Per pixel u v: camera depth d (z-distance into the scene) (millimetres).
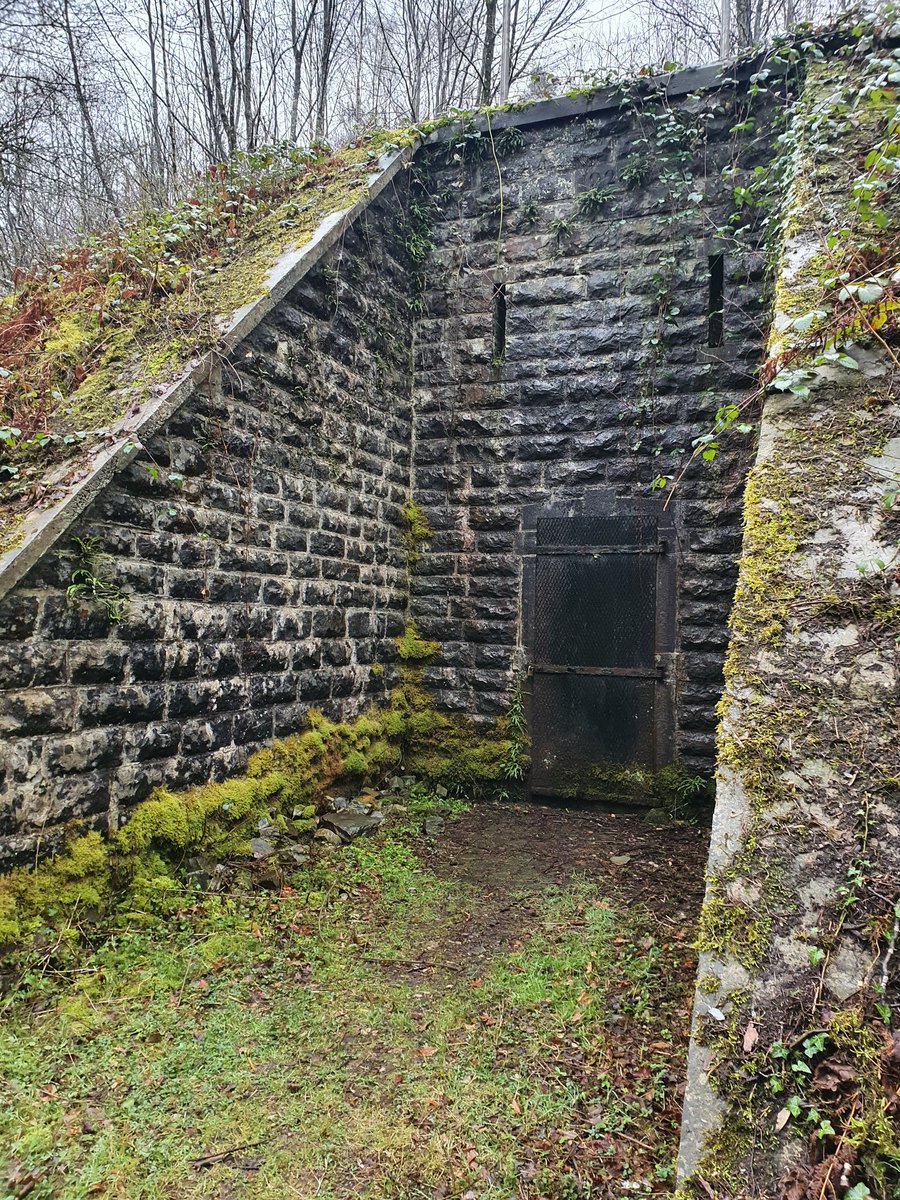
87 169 11008
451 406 6824
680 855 5062
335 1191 2150
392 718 6508
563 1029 2965
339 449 5789
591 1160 2254
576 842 5359
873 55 5059
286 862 4547
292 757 5137
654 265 6262
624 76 6379
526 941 3750
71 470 3623
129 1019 2928
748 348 5945
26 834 3230
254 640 4801
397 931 3879
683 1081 2592
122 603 3719
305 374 5355
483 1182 2178
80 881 3436
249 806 4609
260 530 4859
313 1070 2713
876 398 3006
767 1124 1849
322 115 11438
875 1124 1724
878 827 2141
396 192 6625
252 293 4855
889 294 3018
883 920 1984
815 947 2031
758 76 5832
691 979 3307
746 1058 1947
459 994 3246
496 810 6195
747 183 5992
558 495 6449
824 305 3406
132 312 4980
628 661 6164
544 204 6613
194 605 4262
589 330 6418
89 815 3545
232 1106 2508
